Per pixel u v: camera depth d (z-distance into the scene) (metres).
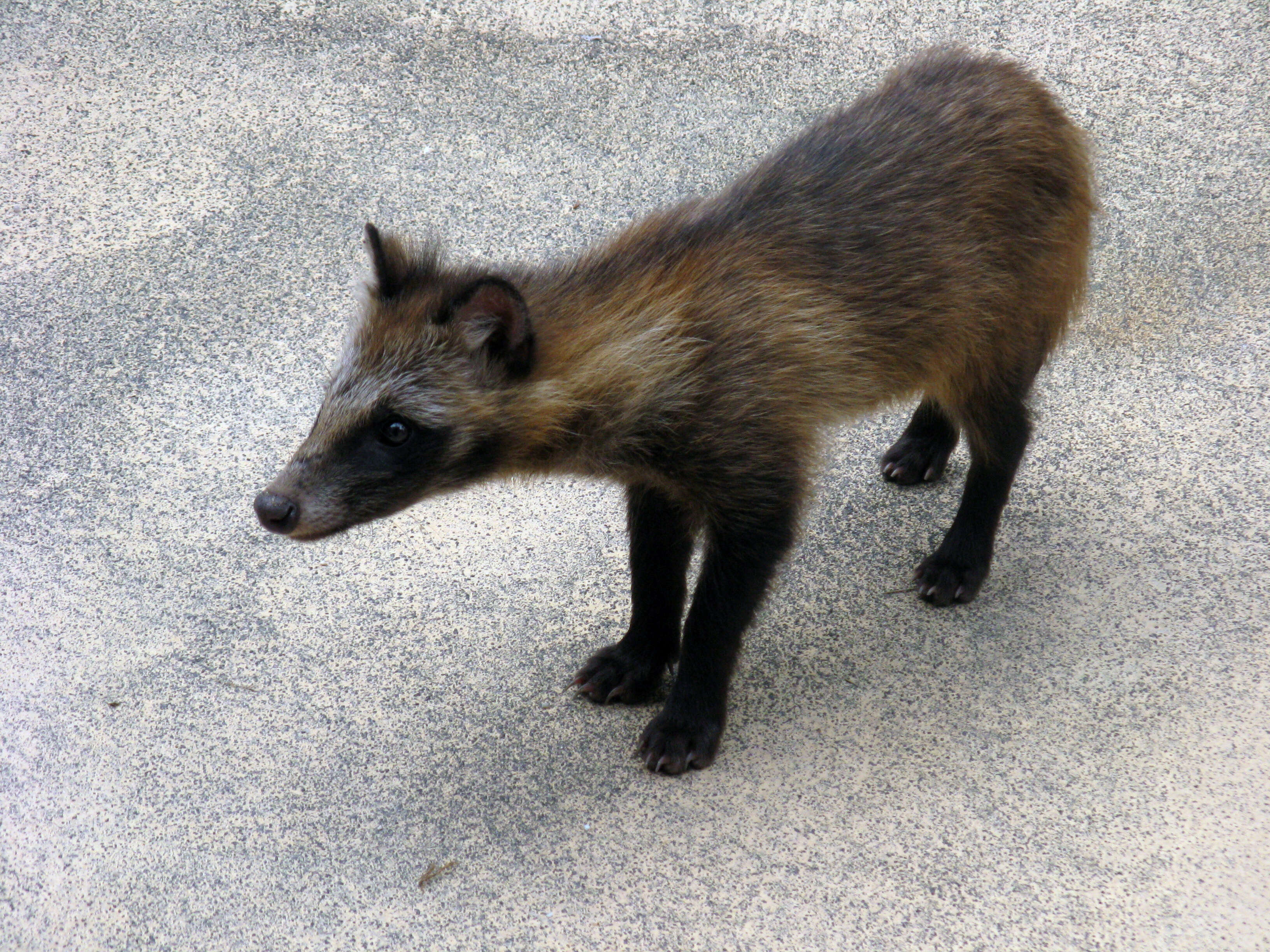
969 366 4.01
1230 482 4.47
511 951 3.12
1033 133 3.92
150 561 4.42
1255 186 5.76
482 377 3.31
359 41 6.87
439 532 4.55
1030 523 4.41
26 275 5.65
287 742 3.76
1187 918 3.07
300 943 3.18
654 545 3.75
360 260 5.65
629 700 3.86
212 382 5.14
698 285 3.48
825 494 4.66
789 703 3.80
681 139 6.18
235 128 6.39
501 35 6.87
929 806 3.42
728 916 3.16
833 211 3.67
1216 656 3.82
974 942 3.05
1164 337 5.11
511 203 5.89
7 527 4.54
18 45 6.88
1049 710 3.70
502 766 3.66
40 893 3.34
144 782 3.64
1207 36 6.55
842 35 6.70
